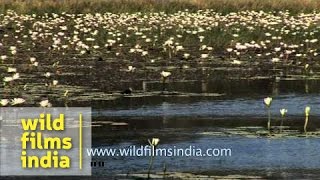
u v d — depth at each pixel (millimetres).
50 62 77250
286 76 71750
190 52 88875
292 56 87750
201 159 38750
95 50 87875
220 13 121125
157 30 101375
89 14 112312
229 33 100375
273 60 76125
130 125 46750
